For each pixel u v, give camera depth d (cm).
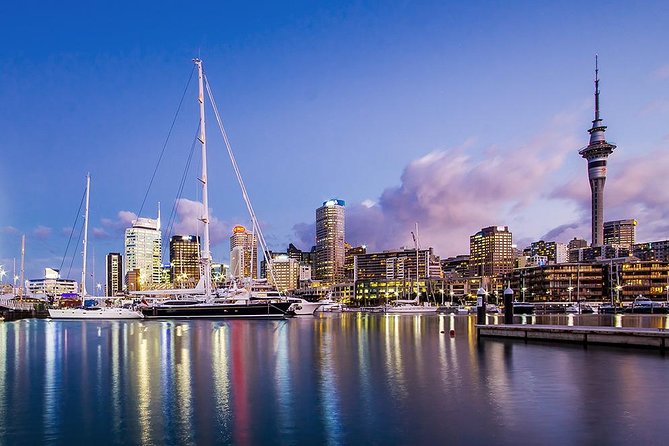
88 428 2580
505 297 7369
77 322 13250
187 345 6369
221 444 2339
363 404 3000
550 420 2622
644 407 2862
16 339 7619
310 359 4906
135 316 14175
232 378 3859
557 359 4703
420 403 3009
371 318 16688
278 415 2784
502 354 5125
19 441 2398
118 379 3862
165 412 2861
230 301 13925
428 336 7812
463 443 2308
